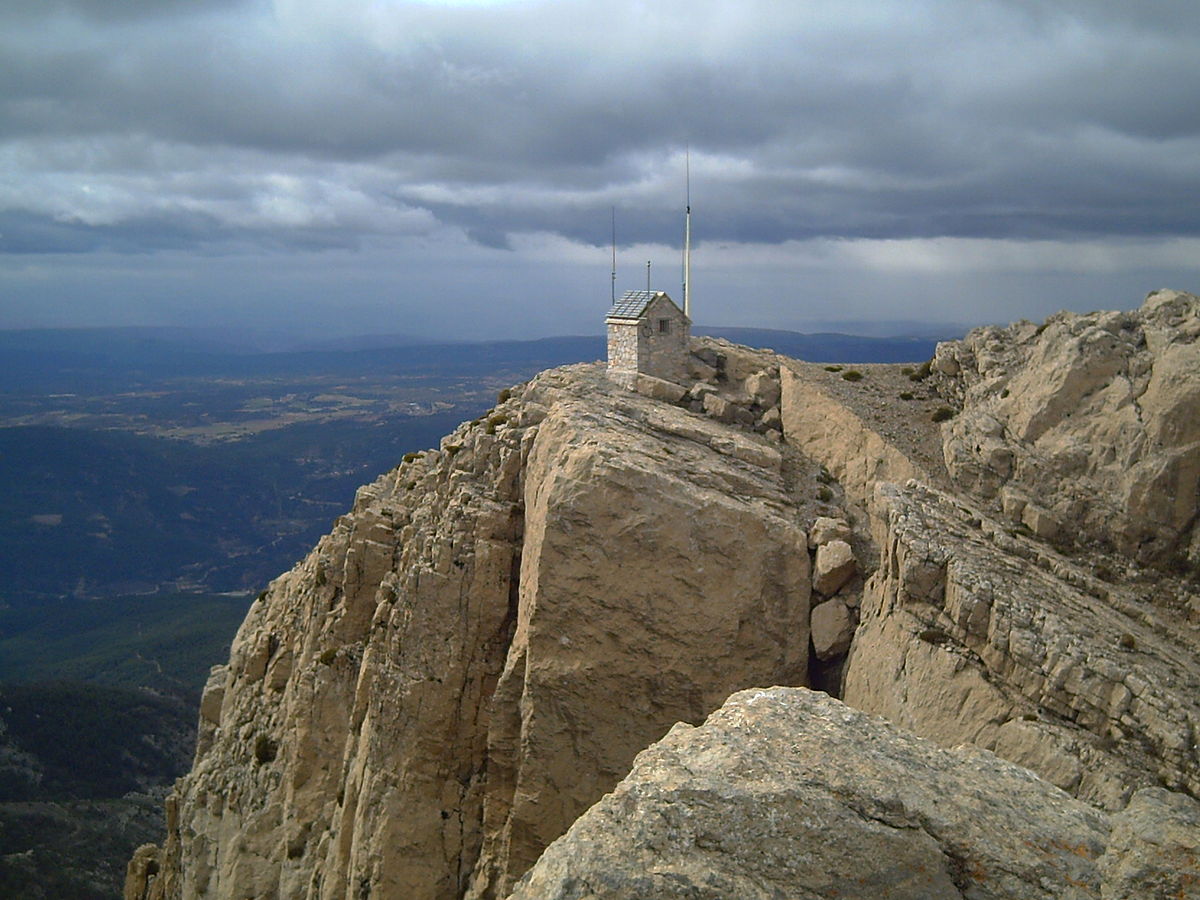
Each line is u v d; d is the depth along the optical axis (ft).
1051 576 127.24
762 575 140.67
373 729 167.12
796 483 159.22
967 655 117.80
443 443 198.59
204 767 242.17
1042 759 104.37
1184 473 129.18
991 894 58.90
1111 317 145.18
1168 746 100.53
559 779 139.64
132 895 276.41
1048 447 141.59
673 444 155.43
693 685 137.90
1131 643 113.29
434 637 161.58
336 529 219.82
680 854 57.77
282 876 192.13
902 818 61.11
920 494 140.26
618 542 137.59
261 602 274.98
